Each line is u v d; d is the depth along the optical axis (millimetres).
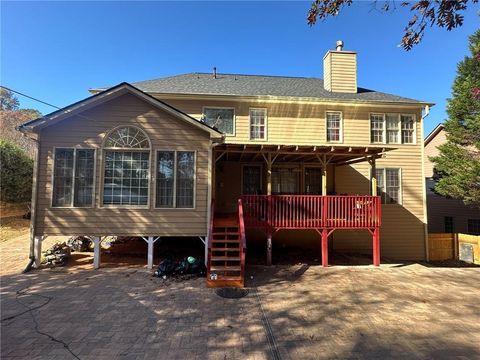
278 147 9891
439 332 5324
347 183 13922
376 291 7668
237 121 13273
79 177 9148
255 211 10031
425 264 13375
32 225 8906
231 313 5992
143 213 9227
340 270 9820
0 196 15602
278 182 13797
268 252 10047
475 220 18641
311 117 13711
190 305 6371
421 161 14273
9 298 6594
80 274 8414
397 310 6375
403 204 14047
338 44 15227
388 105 13969
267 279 8461
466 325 5648
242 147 9984
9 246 11453
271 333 5156
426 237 14062
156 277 8258
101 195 9133
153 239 9344
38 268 8875
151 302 6484
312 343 4820
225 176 13461
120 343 4684
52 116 8836
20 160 16328
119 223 9141
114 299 6613
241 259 7973
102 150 9219
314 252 12617
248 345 4711
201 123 9234
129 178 9297
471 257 14102
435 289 7957
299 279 8617
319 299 6949
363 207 10508
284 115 13578
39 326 5242
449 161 15156
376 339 5004
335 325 5547
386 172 14141
